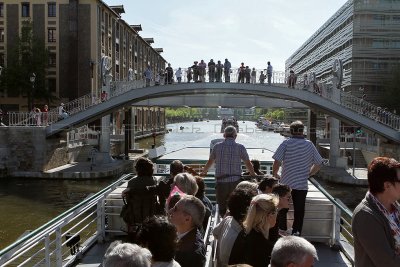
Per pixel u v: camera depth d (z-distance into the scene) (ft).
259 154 58.75
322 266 21.39
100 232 25.50
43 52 168.96
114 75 202.59
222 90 107.65
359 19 218.18
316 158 21.04
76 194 84.28
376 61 217.97
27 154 102.01
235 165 22.88
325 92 104.99
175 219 12.56
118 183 28.91
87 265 21.98
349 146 131.64
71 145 120.16
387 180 9.55
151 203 19.71
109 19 193.98
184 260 12.14
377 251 9.17
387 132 101.45
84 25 173.17
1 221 63.57
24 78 166.50
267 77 106.22
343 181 94.94
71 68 172.14
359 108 103.91
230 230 13.05
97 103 106.32
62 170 103.09
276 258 8.51
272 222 12.43
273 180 16.78
